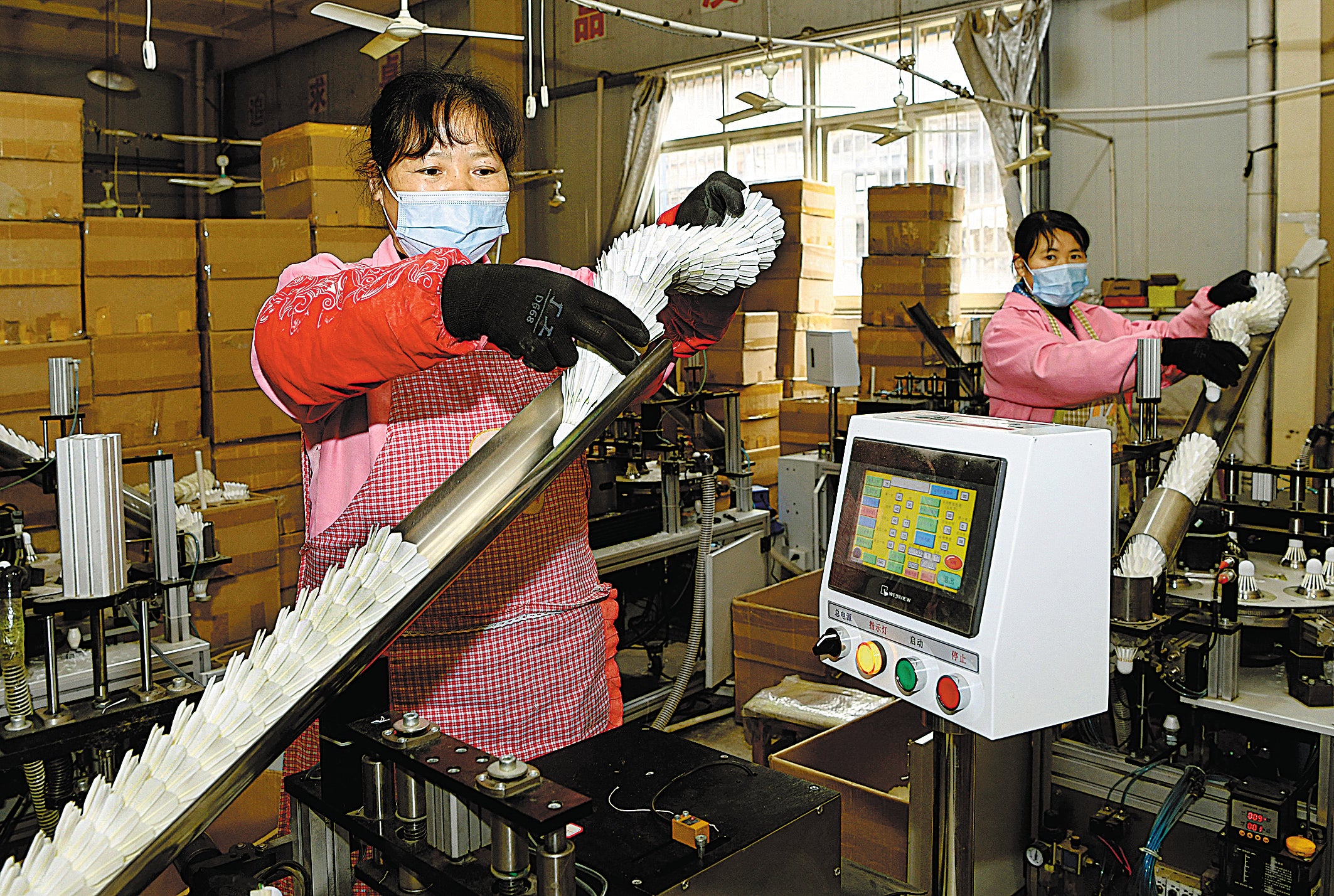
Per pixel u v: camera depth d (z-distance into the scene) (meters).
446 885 0.72
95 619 1.17
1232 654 1.85
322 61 9.45
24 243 3.54
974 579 1.03
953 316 5.38
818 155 6.52
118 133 5.90
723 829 1.03
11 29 8.86
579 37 7.64
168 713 1.21
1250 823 1.82
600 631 1.37
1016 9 5.44
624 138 7.45
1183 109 4.86
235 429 4.09
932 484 1.10
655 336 0.75
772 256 0.92
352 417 1.20
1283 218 4.39
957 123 5.91
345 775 0.80
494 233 1.19
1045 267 2.89
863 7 6.07
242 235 4.04
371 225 4.46
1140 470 2.00
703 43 6.90
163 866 0.53
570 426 0.67
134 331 3.83
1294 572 2.17
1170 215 4.94
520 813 0.64
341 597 0.60
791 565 4.16
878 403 3.96
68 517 1.15
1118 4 5.01
